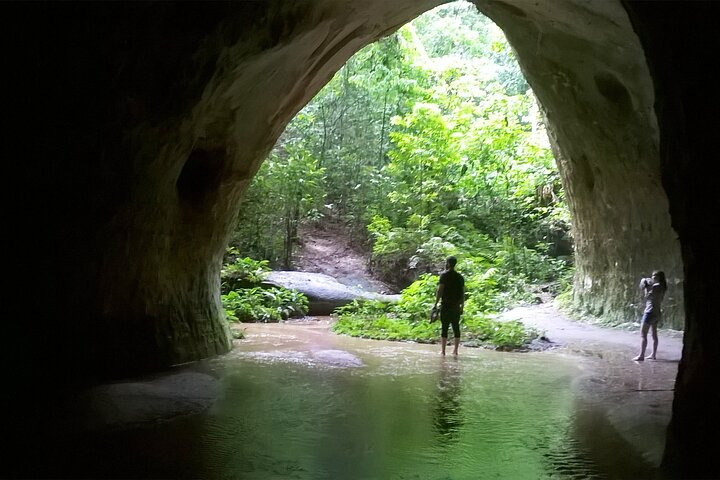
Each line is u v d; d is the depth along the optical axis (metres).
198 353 9.21
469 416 6.49
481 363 9.80
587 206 15.22
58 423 5.50
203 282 9.79
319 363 9.42
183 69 6.40
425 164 22.42
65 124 5.57
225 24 6.38
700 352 4.45
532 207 22.03
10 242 5.70
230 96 7.98
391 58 23.89
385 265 21.44
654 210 12.79
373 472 4.78
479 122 21.94
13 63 4.96
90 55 5.37
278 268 20.47
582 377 8.66
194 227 9.09
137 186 6.99
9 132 5.23
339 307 16.66
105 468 4.66
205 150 8.91
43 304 6.26
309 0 7.52
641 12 4.94
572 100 13.29
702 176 4.30
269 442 5.45
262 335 12.53
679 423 4.57
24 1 4.73
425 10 10.85
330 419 6.26
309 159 21.11
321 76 10.48
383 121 24.78
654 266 13.27
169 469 4.71
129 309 7.70
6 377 5.73
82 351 6.85
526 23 11.95
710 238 4.26
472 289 17.20
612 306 14.49
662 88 4.91
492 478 4.70
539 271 19.67
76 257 6.52
